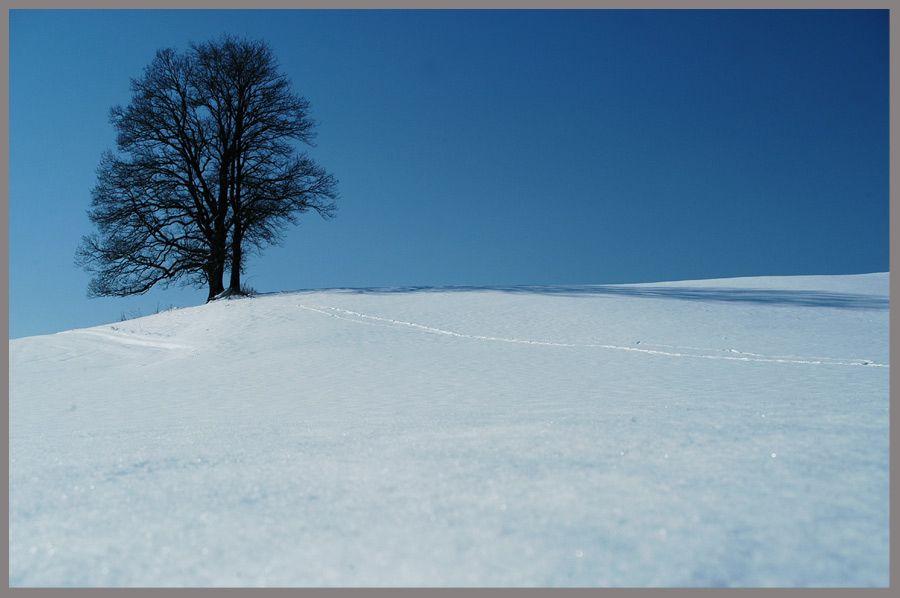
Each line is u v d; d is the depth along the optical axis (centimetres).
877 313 1647
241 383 934
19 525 211
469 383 795
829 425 313
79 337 1911
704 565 157
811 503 194
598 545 170
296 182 2705
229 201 2683
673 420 358
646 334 1311
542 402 576
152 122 2600
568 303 1900
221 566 169
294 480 251
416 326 1575
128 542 188
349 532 188
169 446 367
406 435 362
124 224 2531
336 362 1106
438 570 160
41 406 780
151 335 1784
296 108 2752
